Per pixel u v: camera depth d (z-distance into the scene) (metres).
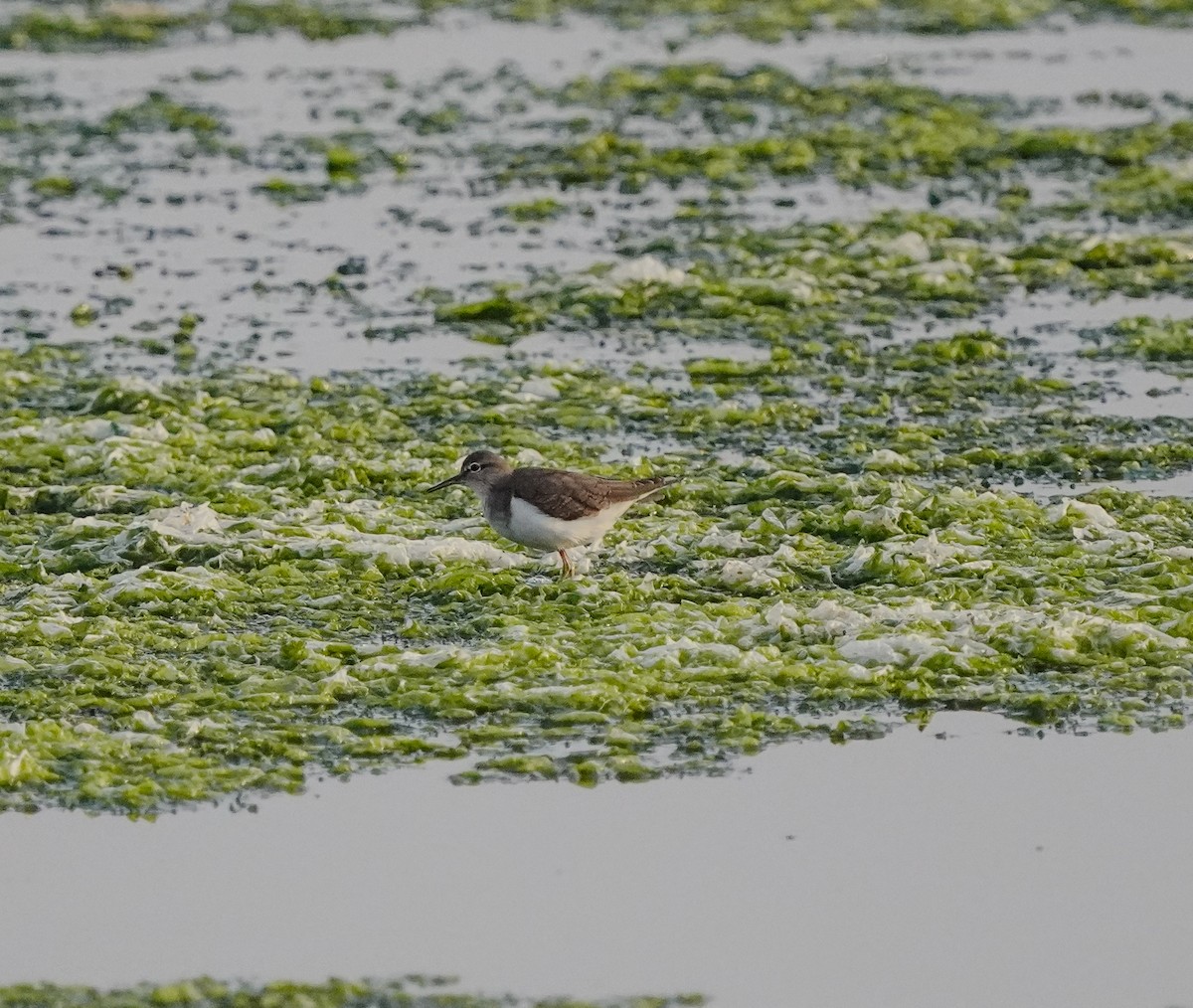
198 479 17.05
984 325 21.19
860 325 21.23
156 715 12.97
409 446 17.94
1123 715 13.02
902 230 23.78
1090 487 17.03
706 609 14.42
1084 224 24.19
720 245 23.48
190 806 12.02
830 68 30.98
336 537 15.72
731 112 28.75
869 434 18.30
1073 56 31.73
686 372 20.03
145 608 14.47
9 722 12.84
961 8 34.75
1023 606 14.26
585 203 25.42
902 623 14.04
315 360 20.48
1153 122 27.81
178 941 10.77
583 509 14.78
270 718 13.00
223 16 34.75
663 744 12.78
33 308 22.05
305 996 10.18
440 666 13.60
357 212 25.39
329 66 31.80
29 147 27.67
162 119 28.89
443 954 10.65
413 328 21.44
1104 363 20.09
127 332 21.31
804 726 12.96
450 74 31.22
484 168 26.89
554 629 14.19
